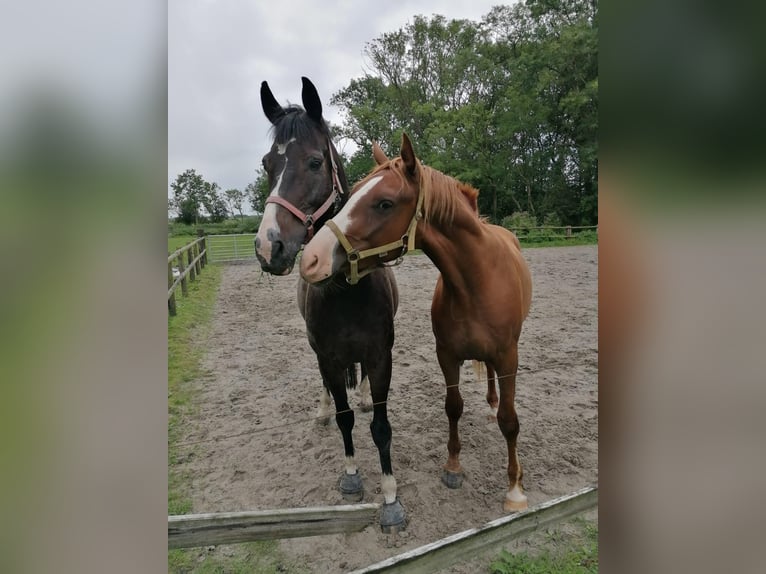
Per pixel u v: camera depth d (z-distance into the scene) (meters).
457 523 2.27
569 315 5.85
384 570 1.48
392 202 1.77
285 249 2.01
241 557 2.09
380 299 2.21
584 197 11.22
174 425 3.36
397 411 3.45
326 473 2.72
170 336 5.43
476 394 3.72
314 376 4.30
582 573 1.93
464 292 2.06
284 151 2.08
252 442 3.10
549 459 2.78
